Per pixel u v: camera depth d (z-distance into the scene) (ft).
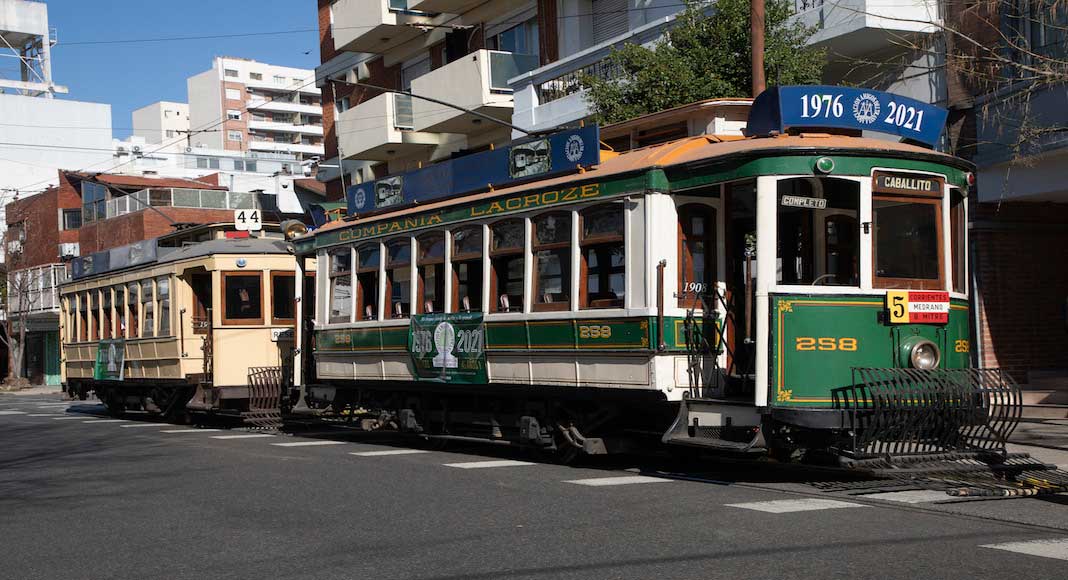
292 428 64.54
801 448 34.30
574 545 24.71
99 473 42.34
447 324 45.98
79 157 211.61
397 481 36.83
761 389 32.96
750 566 21.97
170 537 27.63
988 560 22.09
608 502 30.73
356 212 54.90
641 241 36.58
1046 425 46.70
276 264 66.80
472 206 44.93
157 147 256.52
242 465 43.19
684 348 36.35
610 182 37.91
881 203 33.91
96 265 86.33
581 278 39.24
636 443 40.75
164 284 72.18
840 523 26.43
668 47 58.75
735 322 37.96
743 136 37.99
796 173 33.27
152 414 79.36
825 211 34.45
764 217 33.27
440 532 26.91
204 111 343.26
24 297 171.32
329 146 119.14
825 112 35.40
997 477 32.71
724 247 37.86
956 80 52.06
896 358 33.60
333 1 117.19
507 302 42.93
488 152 44.91
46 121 208.03
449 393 47.55
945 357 34.53
